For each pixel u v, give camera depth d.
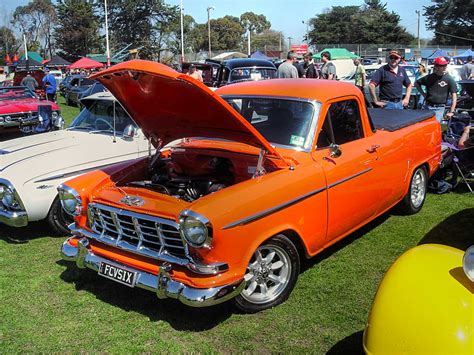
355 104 4.89
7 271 4.87
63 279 4.67
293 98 4.52
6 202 5.39
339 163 4.42
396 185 5.43
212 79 14.59
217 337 3.61
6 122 11.42
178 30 84.69
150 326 3.79
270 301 3.95
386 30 85.44
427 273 2.54
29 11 87.31
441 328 2.30
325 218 4.28
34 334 3.72
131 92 4.05
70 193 4.19
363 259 4.87
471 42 80.50
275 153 4.02
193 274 3.48
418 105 13.94
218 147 4.57
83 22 80.81
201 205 3.43
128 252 3.85
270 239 3.80
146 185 4.31
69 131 6.74
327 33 87.81
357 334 3.59
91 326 3.82
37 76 21.44
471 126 6.86
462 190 7.25
